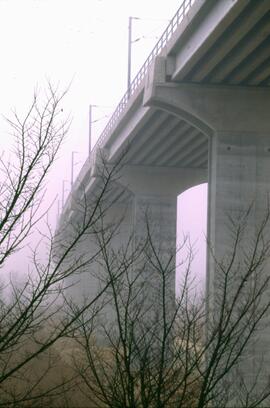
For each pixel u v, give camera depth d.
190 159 62.31
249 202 38.50
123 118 53.44
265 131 39.47
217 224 37.94
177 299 11.84
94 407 20.95
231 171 38.94
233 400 21.69
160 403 9.54
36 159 9.47
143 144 57.94
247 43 32.53
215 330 10.13
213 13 30.89
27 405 10.25
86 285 60.59
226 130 39.31
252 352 33.22
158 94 39.56
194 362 9.97
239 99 39.59
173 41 37.56
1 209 9.21
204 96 39.62
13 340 9.56
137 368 10.50
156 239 63.69
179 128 49.41
